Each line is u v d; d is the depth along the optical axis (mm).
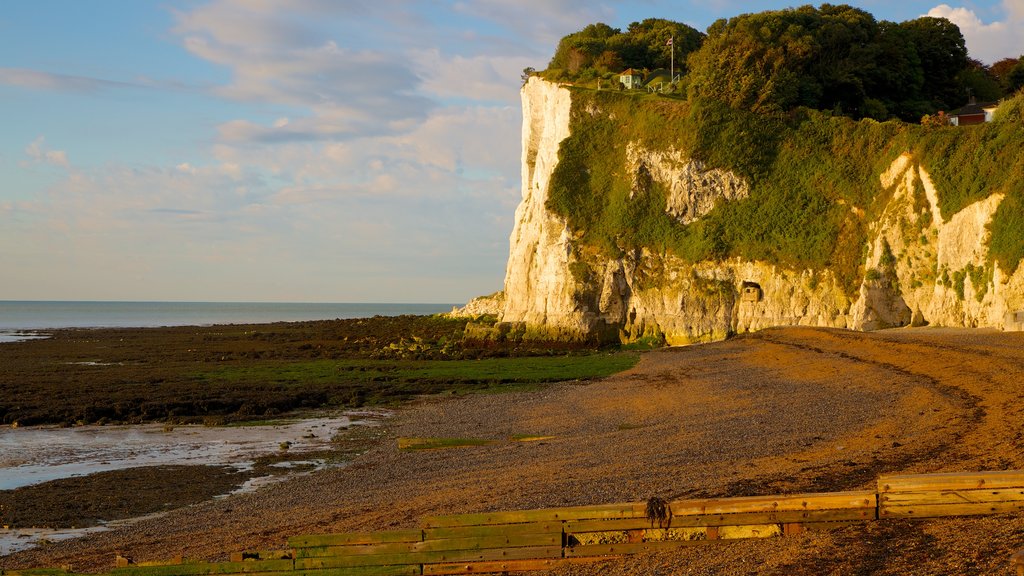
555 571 13094
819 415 28844
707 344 70188
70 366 66625
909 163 74688
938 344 46844
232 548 17359
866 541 12141
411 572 13547
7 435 36062
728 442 24734
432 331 101562
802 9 101500
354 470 26703
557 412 37562
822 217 80000
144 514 22406
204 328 137875
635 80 103312
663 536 13312
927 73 104750
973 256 64188
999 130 68938
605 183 89438
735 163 85000
